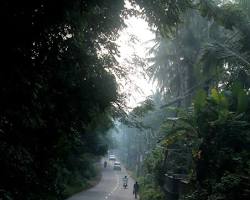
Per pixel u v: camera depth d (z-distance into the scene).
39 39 7.41
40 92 9.23
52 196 12.12
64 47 9.03
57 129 11.45
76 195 29.23
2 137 8.45
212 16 10.95
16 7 6.54
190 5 10.05
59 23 7.43
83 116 11.84
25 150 9.27
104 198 28.64
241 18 11.27
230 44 18.47
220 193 12.12
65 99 11.02
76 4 7.14
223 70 18.34
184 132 15.61
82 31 8.94
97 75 11.39
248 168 12.55
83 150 31.92
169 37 11.15
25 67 7.47
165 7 9.55
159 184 27.20
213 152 14.02
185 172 23.97
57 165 13.46
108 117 15.52
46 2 6.86
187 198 14.45
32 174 10.25
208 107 14.74
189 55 27.50
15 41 6.93
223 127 14.02
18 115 8.16
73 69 10.12
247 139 13.81
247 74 16.45
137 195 33.59
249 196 11.60
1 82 7.22
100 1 7.79
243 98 14.47
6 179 8.98
